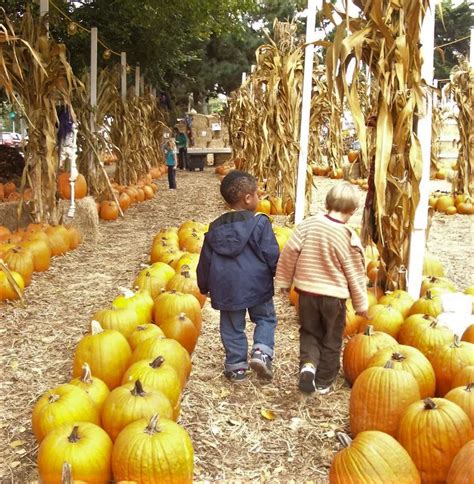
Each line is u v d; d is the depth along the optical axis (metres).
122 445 2.69
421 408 2.85
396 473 2.53
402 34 4.60
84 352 3.75
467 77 11.69
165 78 26.11
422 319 4.06
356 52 4.34
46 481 2.67
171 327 4.26
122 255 7.91
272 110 10.11
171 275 5.79
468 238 9.03
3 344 4.75
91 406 3.12
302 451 3.26
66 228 8.10
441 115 14.36
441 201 11.70
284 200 10.31
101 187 12.02
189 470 2.72
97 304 5.80
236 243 3.94
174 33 17.98
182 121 26.02
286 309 5.67
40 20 7.74
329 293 3.73
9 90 5.88
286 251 3.87
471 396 2.99
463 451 2.54
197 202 13.47
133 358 3.75
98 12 14.48
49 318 5.39
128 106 15.78
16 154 13.59
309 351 3.81
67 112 8.50
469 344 3.70
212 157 28.08
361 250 3.76
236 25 18.00
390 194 5.08
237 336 4.12
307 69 7.82
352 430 3.24
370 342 3.85
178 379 3.42
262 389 4.02
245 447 3.30
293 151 10.00
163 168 21.70
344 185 3.88
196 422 3.54
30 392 3.95
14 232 7.78
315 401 3.82
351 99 4.34
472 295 4.88
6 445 3.31
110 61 17.41
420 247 5.08
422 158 4.79
